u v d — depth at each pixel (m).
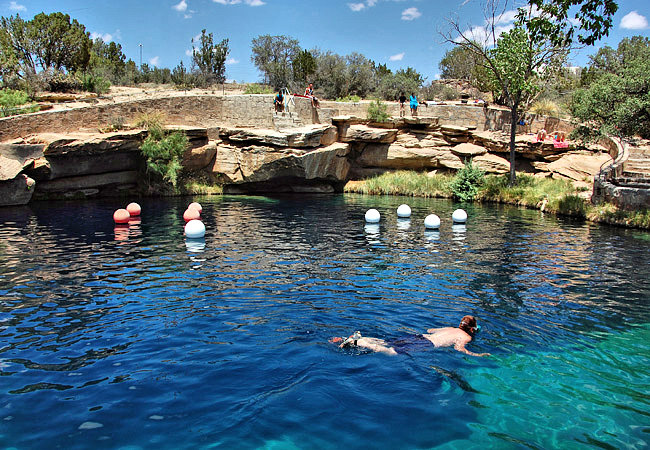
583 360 6.98
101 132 26.80
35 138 24.03
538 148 28.80
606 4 11.34
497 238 16.62
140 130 27.11
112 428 5.09
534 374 6.50
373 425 5.19
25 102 30.22
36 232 16.91
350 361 6.74
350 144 33.25
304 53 44.38
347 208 24.41
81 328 8.01
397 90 42.59
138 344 7.32
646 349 7.41
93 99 32.69
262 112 30.98
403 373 6.43
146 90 38.88
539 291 10.38
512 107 27.31
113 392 5.86
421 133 32.72
